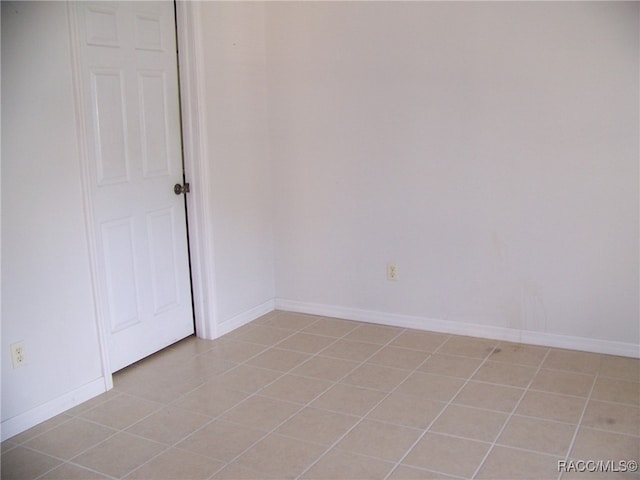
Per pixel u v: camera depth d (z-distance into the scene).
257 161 4.06
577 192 3.29
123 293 3.30
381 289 3.96
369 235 3.92
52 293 2.80
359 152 3.85
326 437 2.61
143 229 3.40
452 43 3.46
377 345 3.63
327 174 3.98
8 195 2.58
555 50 3.22
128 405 2.95
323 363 3.39
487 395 2.94
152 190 3.44
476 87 3.44
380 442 2.56
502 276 3.56
